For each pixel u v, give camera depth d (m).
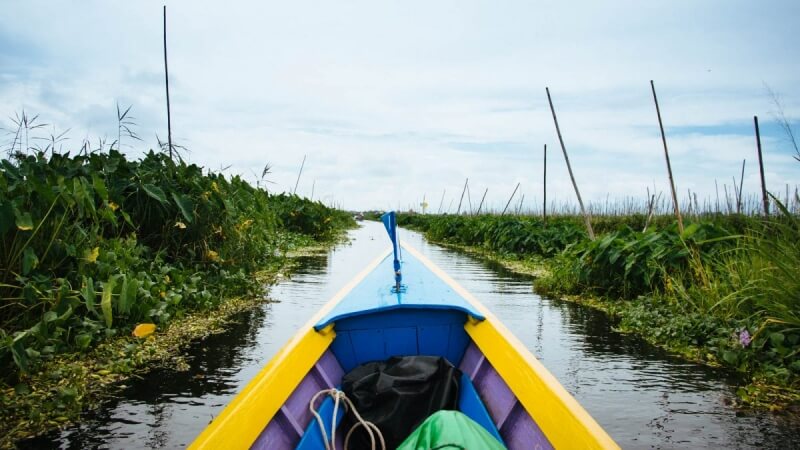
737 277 6.04
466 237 21.53
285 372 2.81
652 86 10.21
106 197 5.67
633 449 3.40
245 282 8.09
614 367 5.00
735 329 5.34
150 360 4.90
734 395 4.30
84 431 3.47
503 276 11.40
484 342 3.29
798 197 5.43
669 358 5.29
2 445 3.26
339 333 3.58
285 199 20.36
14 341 3.95
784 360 4.75
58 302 4.71
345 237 24.64
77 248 5.41
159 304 5.94
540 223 17.97
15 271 4.88
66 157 6.96
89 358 4.74
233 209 8.97
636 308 6.96
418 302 3.53
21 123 6.47
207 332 5.90
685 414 3.92
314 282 9.66
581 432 2.09
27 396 3.84
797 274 5.04
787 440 3.51
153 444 3.31
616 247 8.34
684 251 7.49
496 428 2.81
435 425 2.25
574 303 8.15
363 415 2.88
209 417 3.71
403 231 38.16
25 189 5.23
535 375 2.64
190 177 8.30
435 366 3.08
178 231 7.70
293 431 2.68
